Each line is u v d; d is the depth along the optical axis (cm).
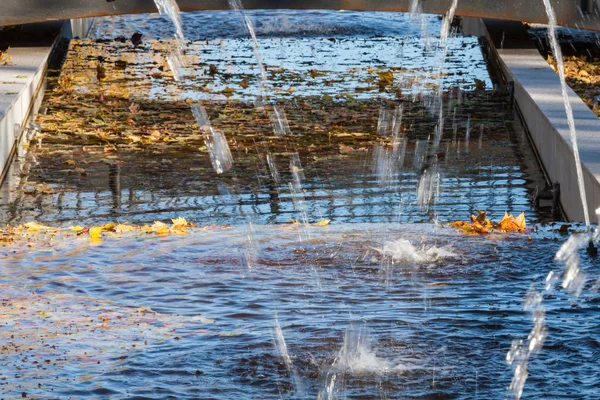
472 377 677
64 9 2708
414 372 688
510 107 2298
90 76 2672
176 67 2823
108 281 949
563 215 1453
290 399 643
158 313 843
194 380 678
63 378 681
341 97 2423
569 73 2620
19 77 2217
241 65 2886
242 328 795
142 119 2164
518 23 3116
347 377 680
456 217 1423
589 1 2662
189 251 1074
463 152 1883
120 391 656
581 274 956
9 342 759
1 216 1432
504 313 828
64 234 1192
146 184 1639
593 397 638
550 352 727
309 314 834
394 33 3488
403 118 2189
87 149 1884
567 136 1510
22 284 939
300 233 1167
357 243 1103
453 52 3038
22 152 1847
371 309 847
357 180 1666
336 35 3444
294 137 1998
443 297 883
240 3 2725
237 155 1847
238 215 1440
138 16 3762
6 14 2686
